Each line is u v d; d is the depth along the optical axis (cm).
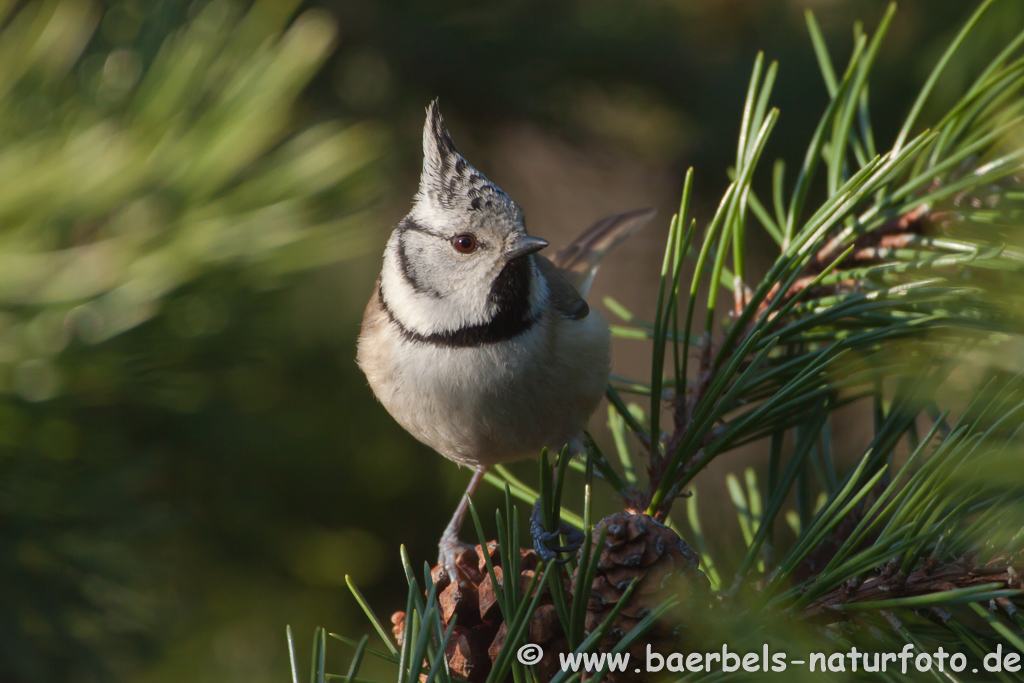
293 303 279
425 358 269
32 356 268
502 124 284
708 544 272
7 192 267
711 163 283
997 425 263
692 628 263
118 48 269
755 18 283
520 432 269
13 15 269
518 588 264
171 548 277
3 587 271
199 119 268
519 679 264
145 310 269
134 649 272
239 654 277
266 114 268
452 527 271
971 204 267
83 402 270
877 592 264
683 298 284
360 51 281
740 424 266
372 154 269
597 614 264
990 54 269
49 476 271
